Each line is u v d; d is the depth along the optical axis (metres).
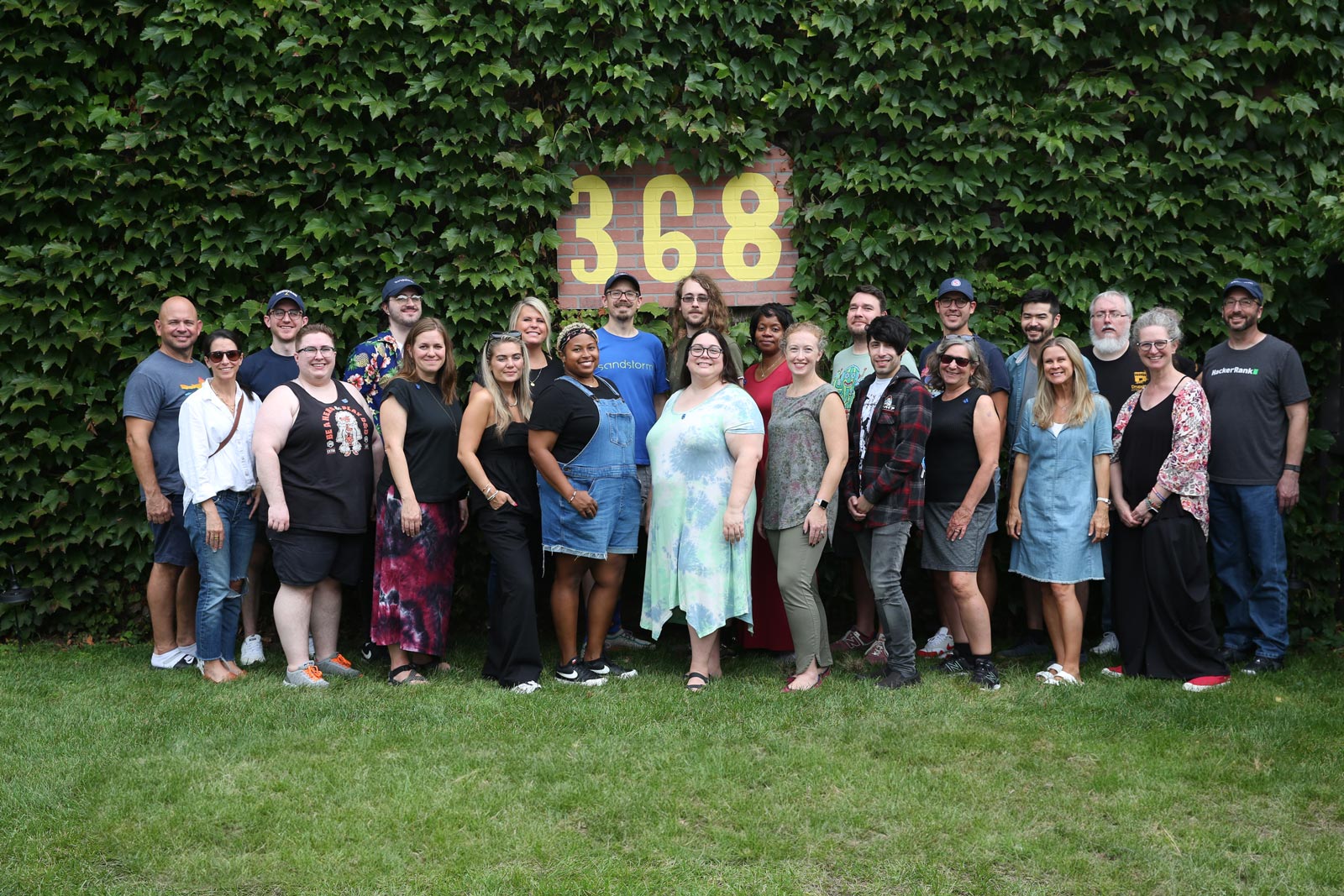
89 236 5.85
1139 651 5.19
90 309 5.86
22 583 5.94
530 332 5.34
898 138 6.16
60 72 5.84
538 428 4.92
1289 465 5.49
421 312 5.81
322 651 5.28
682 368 5.46
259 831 3.38
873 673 5.32
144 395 5.25
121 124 5.79
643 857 3.25
